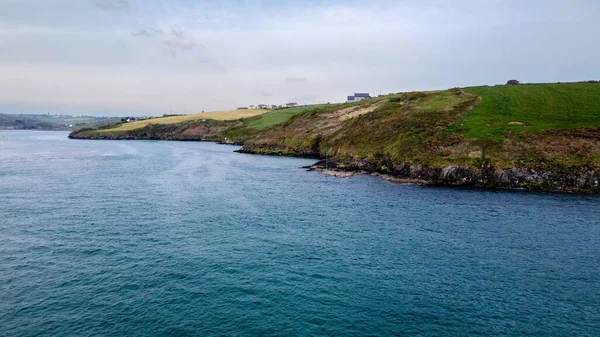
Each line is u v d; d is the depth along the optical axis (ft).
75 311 75.00
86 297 80.43
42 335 67.10
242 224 134.51
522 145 225.97
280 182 226.58
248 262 100.17
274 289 85.30
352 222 138.72
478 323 73.51
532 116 276.21
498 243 117.39
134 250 107.24
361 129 332.80
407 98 408.05
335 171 268.00
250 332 69.10
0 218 136.77
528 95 334.44
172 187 204.23
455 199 178.29
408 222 139.23
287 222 138.00
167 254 104.68
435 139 251.80
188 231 125.29
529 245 115.75
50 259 99.86
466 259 104.58
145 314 74.38
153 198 174.81
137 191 190.90
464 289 87.25
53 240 114.42
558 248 113.29
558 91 333.21
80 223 132.16
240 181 229.04
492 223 138.41
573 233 127.13
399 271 96.27
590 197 181.47
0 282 86.22
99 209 152.35
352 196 185.37
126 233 122.11
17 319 71.77
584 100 295.07
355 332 69.72
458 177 216.33
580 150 213.05
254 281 89.04
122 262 98.73
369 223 137.80
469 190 201.16
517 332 70.79
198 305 77.92
